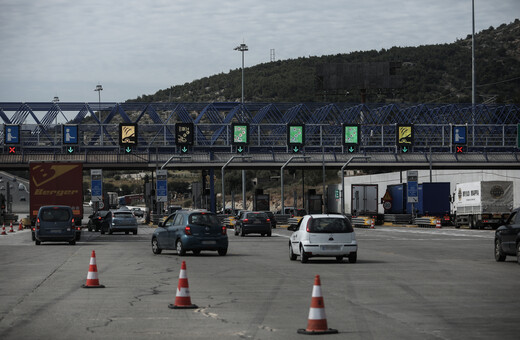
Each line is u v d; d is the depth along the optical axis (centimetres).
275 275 2242
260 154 9206
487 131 9781
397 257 3067
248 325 1266
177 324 1277
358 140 7994
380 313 1411
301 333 1175
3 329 1223
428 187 7538
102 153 8925
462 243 4212
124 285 1934
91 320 1323
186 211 3238
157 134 8694
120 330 1212
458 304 1545
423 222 7169
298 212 8050
